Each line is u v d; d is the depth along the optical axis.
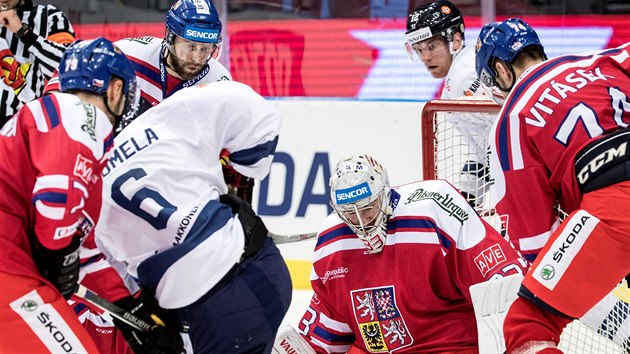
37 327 9.23
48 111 9.00
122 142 9.74
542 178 10.16
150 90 12.88
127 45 12.85
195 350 9.81
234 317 9.64
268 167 10.36
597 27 21.22
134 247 9.69
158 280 9.58
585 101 10.01
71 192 8.73
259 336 9.82
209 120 9.83
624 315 11.91
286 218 18.45
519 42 10.88
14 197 9.12
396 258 10.52
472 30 21.34
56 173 8.71
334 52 21.52
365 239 10.46
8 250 9.09
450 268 10.48
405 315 10.59
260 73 21.80
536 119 10.05
